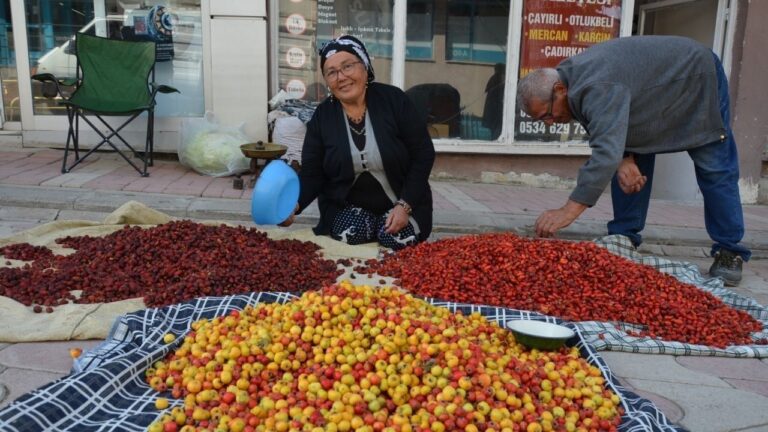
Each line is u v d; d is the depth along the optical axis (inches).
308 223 197.2
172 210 190.9
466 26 260.7
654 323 116.9
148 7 252.4
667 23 289.4
